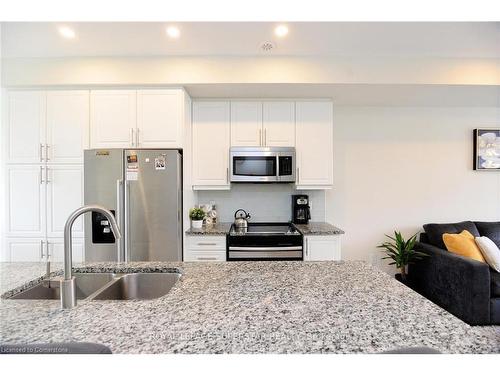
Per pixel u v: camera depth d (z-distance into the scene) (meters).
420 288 3.12
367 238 3.53
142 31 2.45
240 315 0.94
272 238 2.76
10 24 2.37
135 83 2.66
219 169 3.07
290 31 2.45
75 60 2.66
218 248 2.78
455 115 3.53
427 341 0.79
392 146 3.54
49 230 2.70
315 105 3.08
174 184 2.56
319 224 3.27
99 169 2.55
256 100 3.08
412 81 2.67
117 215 2.52
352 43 2.56
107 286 1.40
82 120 2.70
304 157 3.07
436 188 3.53
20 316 0.94
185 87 2.75
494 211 3.52
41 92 2.70
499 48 2.58
